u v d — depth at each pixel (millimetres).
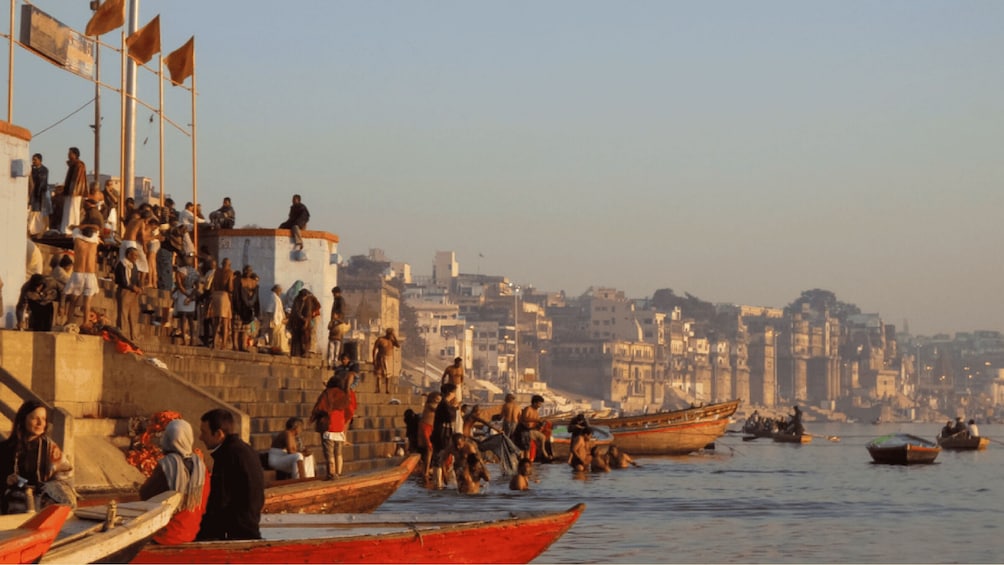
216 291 43625
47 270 39906
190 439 17453
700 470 62312
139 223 38125
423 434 44688
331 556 18375
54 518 13008
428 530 19578
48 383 31328
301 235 59719
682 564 26000
